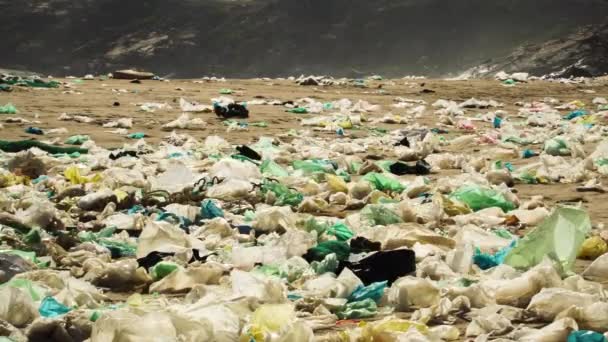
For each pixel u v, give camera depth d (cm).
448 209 1130
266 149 1759
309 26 19250
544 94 3950
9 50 18588
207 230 984
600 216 1141
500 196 1186
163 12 19425
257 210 1159
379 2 19650
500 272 761
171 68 18600
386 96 3634
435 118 2823
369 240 904
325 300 688
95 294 738
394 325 589
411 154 1772
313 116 2731
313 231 895
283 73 18738
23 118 2394
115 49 18738
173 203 1200
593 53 15725
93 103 2853
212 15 19325
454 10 19275
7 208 1096
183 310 614
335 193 1270
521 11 18988
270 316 598
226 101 2720
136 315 566
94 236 979
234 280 693
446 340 607
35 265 834
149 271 817
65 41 18862
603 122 2592
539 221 1074
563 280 728
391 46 19162
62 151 1770
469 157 1684
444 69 18800
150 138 2102
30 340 600
